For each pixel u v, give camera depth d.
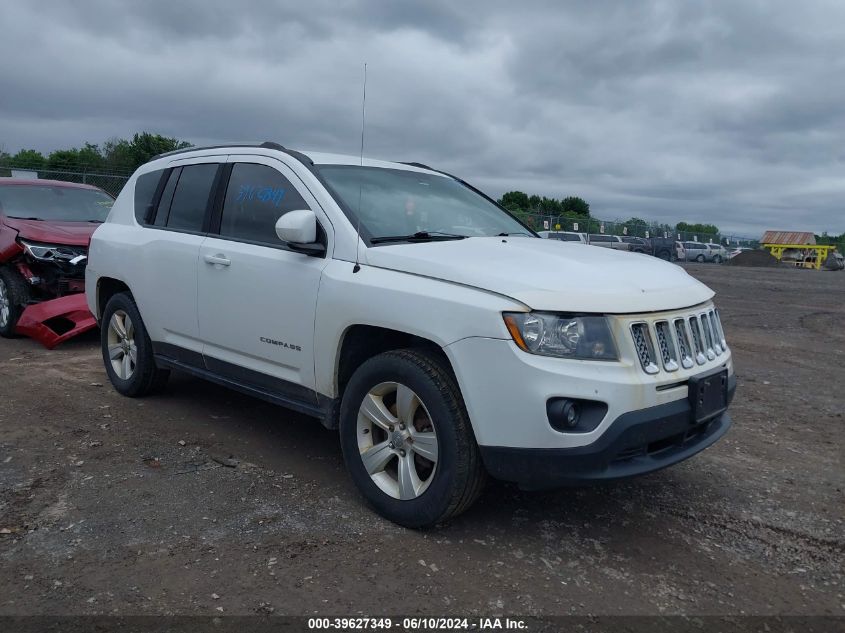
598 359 3.21
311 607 2.95
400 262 3.70
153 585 3.07
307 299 4.04
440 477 3.46
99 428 5.06
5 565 3.19
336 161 4.61
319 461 4.60
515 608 3.00
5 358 7.14
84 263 7.95
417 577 3.21
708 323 3.92
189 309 4.91
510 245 4.09
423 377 3.48
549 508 4.01
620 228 42.00
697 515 4.01
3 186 8.92
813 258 43.00
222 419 5.38
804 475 4.68
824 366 8.33
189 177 5.27
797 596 3.21
